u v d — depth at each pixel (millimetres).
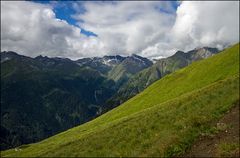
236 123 32312
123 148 32750
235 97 40312
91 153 33562
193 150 28344
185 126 33750
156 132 35219
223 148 26984
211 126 32906
